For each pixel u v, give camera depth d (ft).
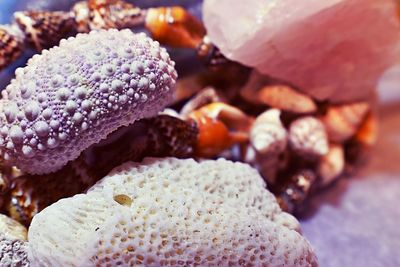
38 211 0.43
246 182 0.45
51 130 0.38
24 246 0.40
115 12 0.49
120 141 0.44
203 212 0.40
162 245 0.38
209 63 0.53
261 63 0.52
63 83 0.39
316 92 0.56
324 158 0.59
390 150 0.73
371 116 0.63
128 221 0.38
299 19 0.49
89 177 0.44
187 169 0.44
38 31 0.47
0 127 0.40
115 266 0.38
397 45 0.55
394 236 0.58
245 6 0.49
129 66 0.39
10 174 0.43
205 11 0.51
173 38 0.50
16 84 0.40
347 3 0.49
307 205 0.61
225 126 0.50
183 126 0.46
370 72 0.57
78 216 0.39
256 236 0.41
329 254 0.55
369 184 0.66
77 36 0.42
